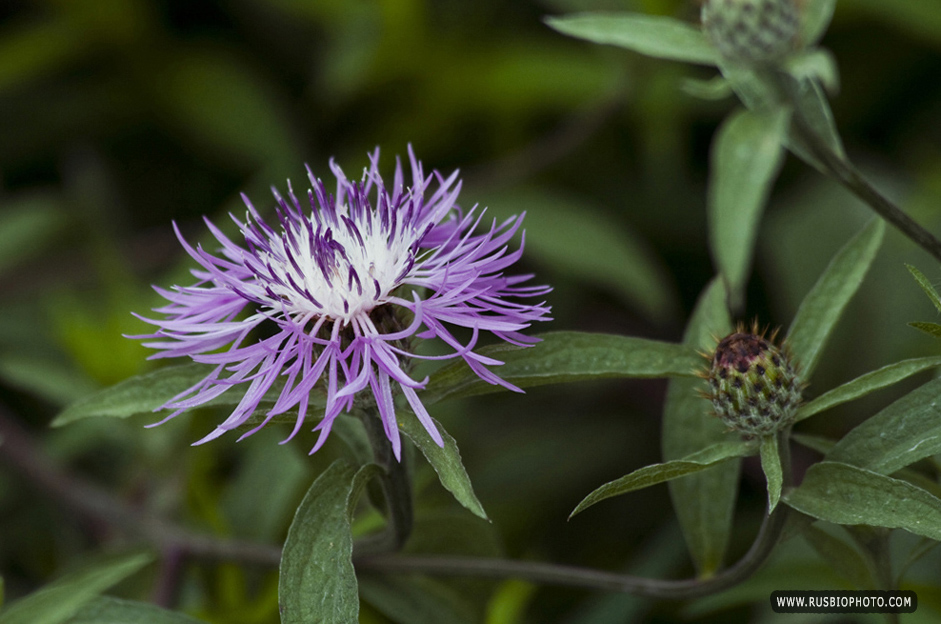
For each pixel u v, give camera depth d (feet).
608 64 1.74
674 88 1.71
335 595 1.26
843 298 1.32
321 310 1.29
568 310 1.78
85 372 1.59
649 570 1.55
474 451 1.67
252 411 1.26
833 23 1.75
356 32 1.70
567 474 1.67
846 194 1.68
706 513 1.36
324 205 1.32
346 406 1.29
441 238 1.32
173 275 1.63
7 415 1.61
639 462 1.68
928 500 1.25
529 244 1.70
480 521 1.44
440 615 1.44
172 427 1.55
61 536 1.63
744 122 1.44
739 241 1.44
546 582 1.38
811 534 1.35
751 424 1.28
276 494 1.50
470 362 1.26
